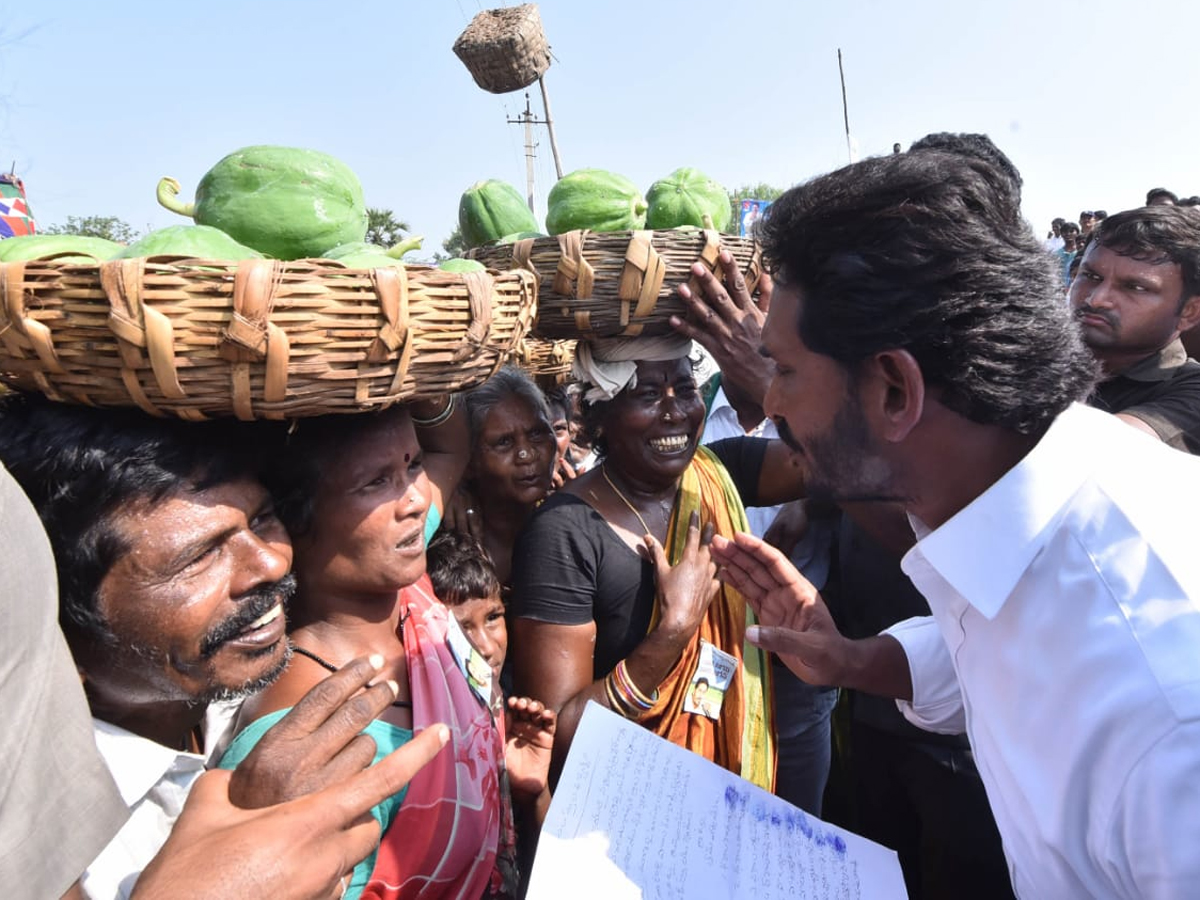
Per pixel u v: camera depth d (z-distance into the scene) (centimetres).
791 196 106
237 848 73
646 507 207
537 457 243
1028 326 93
